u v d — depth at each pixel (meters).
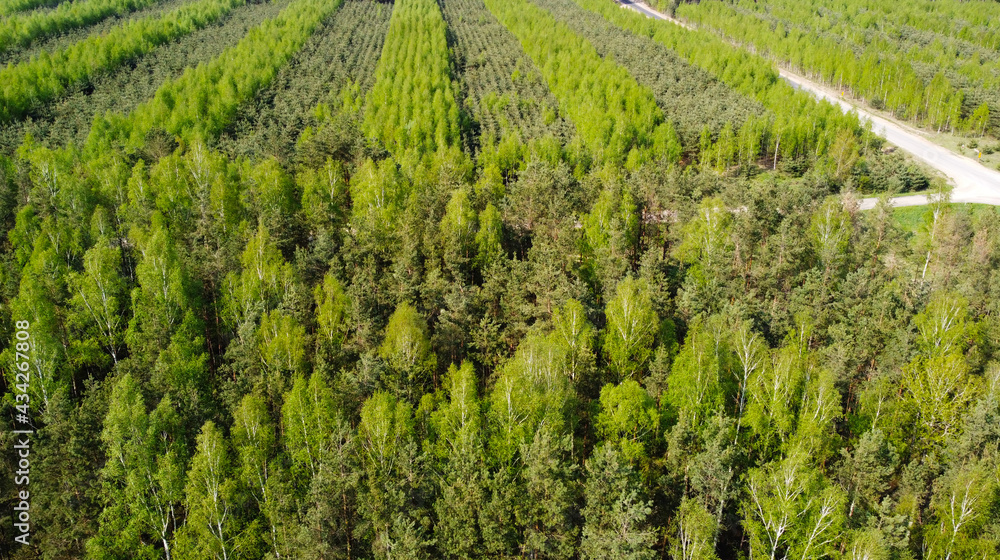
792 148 122.88
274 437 49.25
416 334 55.75
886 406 53.56
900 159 117.94
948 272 74.94
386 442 45.75
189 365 53.66
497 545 39.50
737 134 124.25
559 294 61.22
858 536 40.12
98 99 135.88
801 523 41.69
